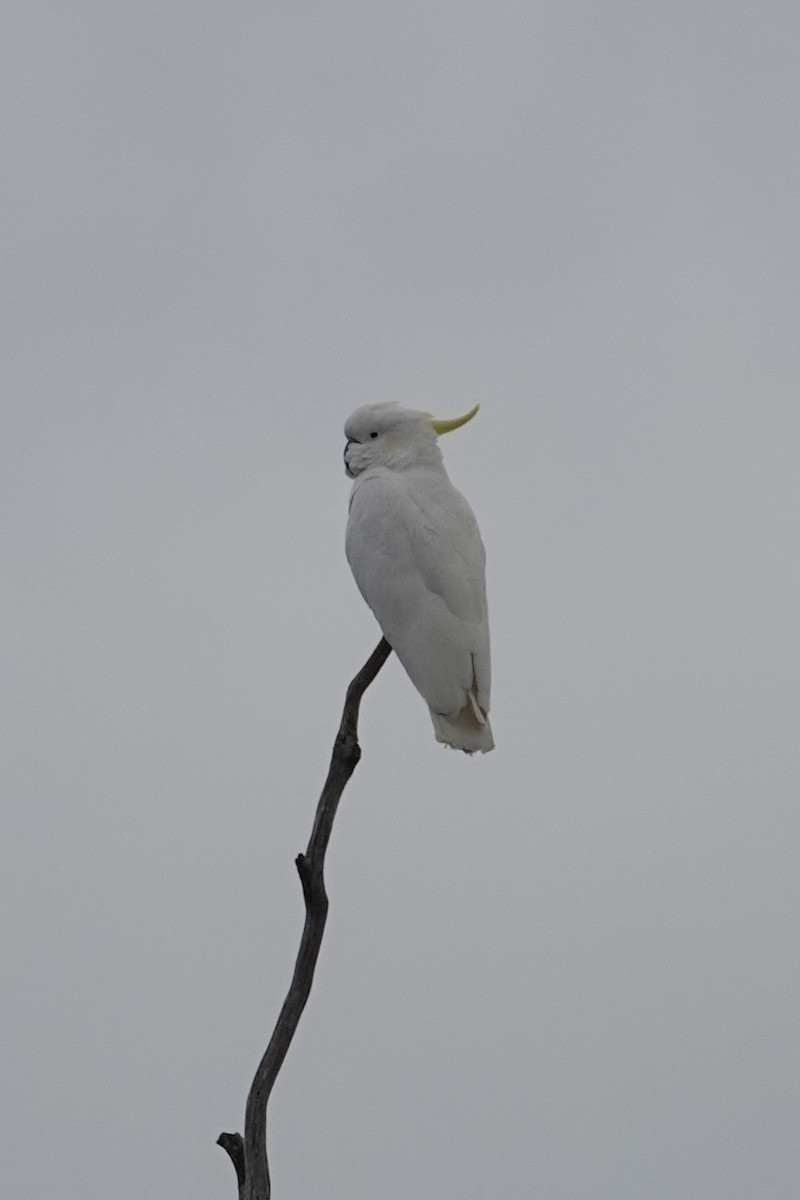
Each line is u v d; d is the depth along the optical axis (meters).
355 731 9.45
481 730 10.06
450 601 10.17
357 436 11.20
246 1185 9.17
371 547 10.42
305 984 9.30
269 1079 9.27
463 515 10.70
